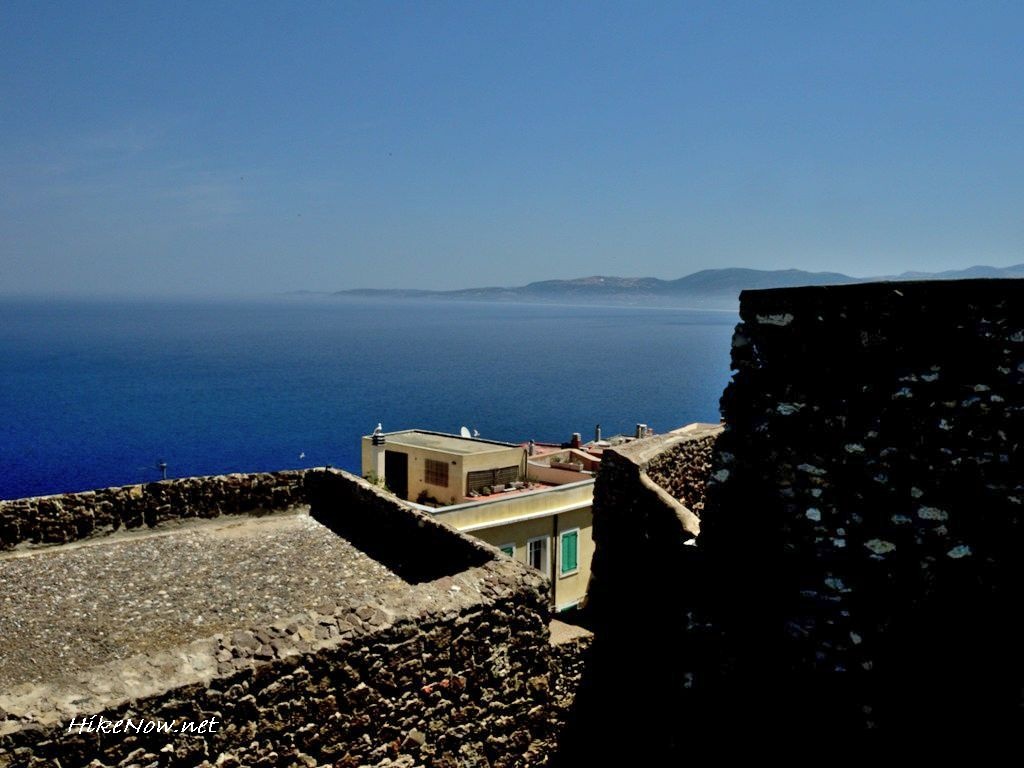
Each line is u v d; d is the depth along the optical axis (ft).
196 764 20.10
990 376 23.97
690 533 38.91
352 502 41.65
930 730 24.39
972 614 24.06
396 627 23.86
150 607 29.89
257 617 29.55
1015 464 23.54
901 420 25.40
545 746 28.30
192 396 595.06
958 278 24.49
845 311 26.45
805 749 26.45
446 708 25.35
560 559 100.83
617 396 635.66
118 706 18.92
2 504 37.01
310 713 22.11
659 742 33.86
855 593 25.96
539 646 27.84
